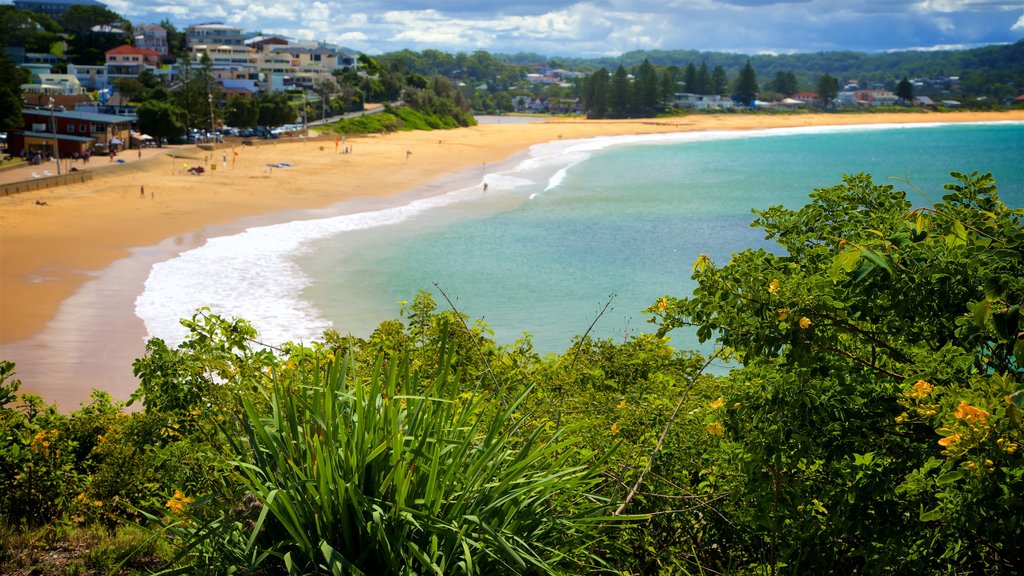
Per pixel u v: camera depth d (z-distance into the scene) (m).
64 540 7.26
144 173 72.25
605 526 4.62
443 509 4.04
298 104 134.00
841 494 4.40
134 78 137.50
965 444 3.57
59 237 43.72
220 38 182.75
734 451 5.12
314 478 3.97
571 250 44.28
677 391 6.71
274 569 4.05
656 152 122.75
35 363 24.95
